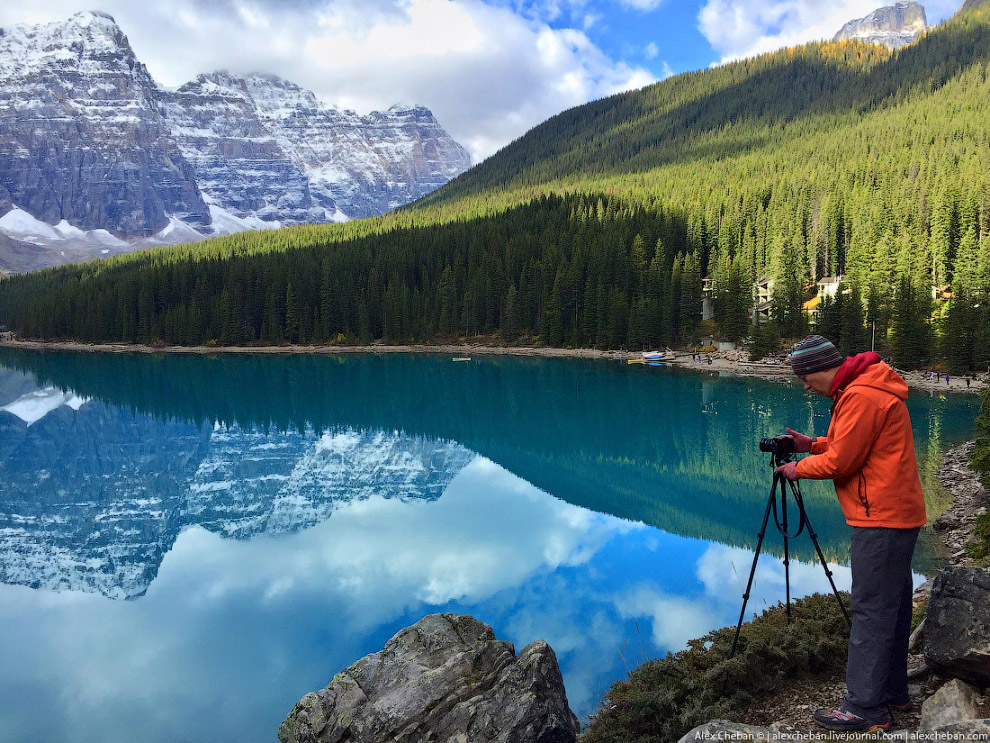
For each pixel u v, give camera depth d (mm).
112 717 14070
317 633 17531
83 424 58188
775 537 23125
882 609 5043
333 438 50188
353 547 24719
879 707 5086
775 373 78312
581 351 110500
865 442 4898
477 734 7703
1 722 13992
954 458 31500
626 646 14711
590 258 119812
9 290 197750
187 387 81438
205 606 19984
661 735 7844
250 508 32219
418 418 58281
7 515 32531
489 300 129375
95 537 28734
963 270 86125
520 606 17578
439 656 9484
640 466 36750
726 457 38844
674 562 20672
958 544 18719
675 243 132375
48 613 20312
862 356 5180
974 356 65250
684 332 106250
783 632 8109
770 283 116125
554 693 8469
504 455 41188
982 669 5480
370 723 8359
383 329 137500
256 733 13320
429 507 30016
